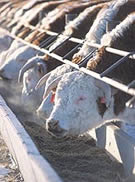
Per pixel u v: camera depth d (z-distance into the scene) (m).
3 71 16.92
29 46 16.67
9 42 23.53
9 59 17.05
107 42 10.91
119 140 9.78
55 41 15.01
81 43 12.31
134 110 10.55
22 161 8.95
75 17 15.85
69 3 21.33
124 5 13.34
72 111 10.18
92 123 10.35
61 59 12.14
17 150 9.57
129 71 10.44
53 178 6.89
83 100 10.20
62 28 16.55
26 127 13.20
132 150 9.02
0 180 9.19
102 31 12.21
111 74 10.36
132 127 10.94
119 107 10.44
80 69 10.45
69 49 13.60
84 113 10.23
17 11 30.02
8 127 10.77
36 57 14.08
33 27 18.98
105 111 10.38
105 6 13.88
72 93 10.21
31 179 7.95
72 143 11.59
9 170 9.69
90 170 9.70
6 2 41.66
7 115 11.45
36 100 13.86
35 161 7.75
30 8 27.52
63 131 10.12
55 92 10.68
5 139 11.56
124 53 9.23
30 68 13.88
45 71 13.69
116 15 13.08
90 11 14.46
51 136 12.22
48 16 18.78
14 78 16.89
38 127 13.25
